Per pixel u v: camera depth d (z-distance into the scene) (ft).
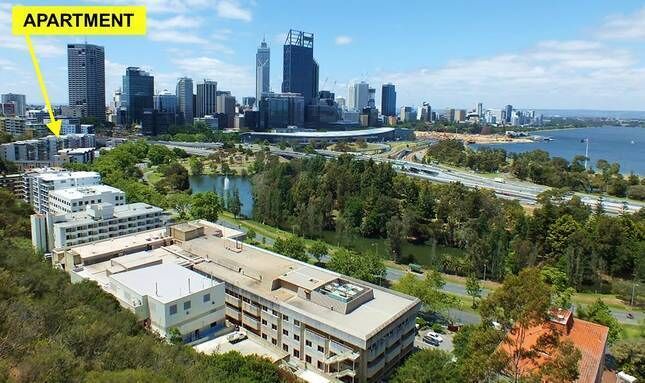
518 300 249.96
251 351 431.02
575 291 651.25
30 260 480.64
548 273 639.76
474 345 277.03
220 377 311.68
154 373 262.47
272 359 415.03
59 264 601.62
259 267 529.86
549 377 245.86
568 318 375.45
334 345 417.08
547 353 259.19
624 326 543.80
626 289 646.74
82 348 282.77
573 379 243.19
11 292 329.93
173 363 303.68
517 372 257.55
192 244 614.75
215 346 435.94
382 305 467.52
